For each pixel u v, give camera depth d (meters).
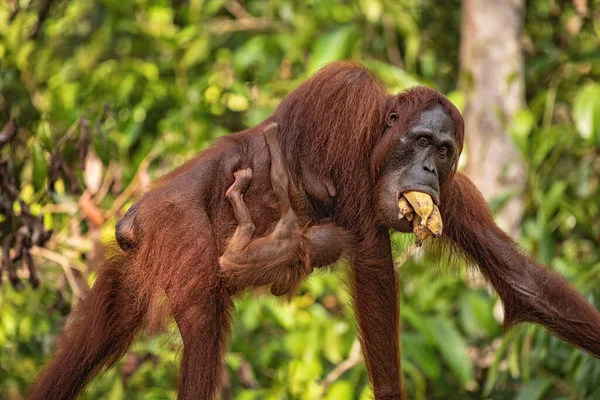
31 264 9.16
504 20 12.02
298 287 7.43
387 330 7.75
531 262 8.01
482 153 11.55
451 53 13.73
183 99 12.02
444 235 8.05
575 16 12.98
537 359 10.18
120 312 7.80
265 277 7.20
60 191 10.11
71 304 10.14
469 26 12.16
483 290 11.20
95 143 9.67
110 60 13.18
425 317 10.34
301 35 12.16
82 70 13.00
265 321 11.75
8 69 11.23
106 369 7.91
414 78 11.15
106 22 12.98
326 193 7.58
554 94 11.84
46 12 11.63
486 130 11.80
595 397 9.64
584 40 13.27
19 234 9.12
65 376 7.78
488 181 11.69
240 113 12.84
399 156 7.43
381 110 7.64
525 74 12.95
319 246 7.41
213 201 7.43
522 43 12.30
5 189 9.27
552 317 7.89
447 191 7.73
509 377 11.52
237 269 7.16
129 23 12.90
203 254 7.16
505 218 11.55
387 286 7.72
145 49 13.24
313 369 10.29
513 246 8.08
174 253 7.18
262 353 10.81
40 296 10.66
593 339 7.80
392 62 13.16
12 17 11.39
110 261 7.86
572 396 9.95
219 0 12.66
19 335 10.53
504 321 8.11
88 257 9.42
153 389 10.31
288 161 7.55
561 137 11.55
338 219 7.65
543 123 12.77
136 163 11.13
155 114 12.50
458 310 11.82
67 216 10.46
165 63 12.97
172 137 11.31
